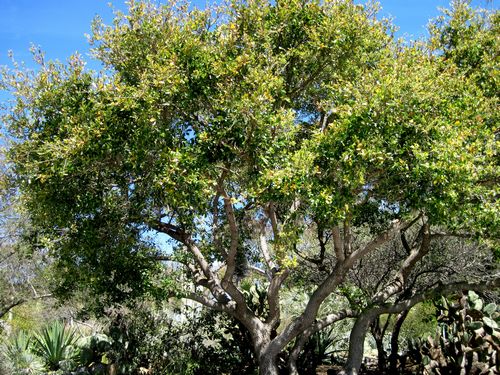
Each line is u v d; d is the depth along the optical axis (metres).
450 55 10.41
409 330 14.74
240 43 8.55
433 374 8.89
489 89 9.32
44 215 8.66
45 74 8.05
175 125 8.41
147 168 7.99
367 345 15.70
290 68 9.42
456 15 10.61
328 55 9.20
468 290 9.43
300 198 7.64
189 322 11.94
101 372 9.98
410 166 7.02
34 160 7.79
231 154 7.95
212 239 9.97
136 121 7.50
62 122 7.90
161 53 7.88
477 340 8.57
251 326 9.36
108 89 7.49
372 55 9.26
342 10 8.98
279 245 7.86
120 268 8.98
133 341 10.96
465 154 6.66
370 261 11.87
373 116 7.04
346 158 6.79
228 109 7.56
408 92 7.03
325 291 8.75
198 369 11.20
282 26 8.82
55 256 9.13
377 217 9.47
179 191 7.46
